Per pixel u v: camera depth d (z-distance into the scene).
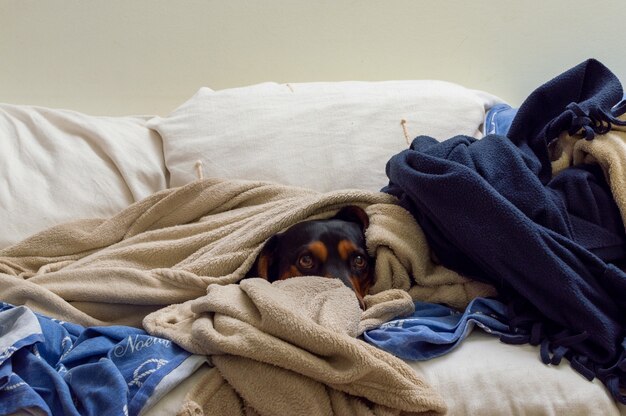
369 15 1.50
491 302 0.90
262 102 1.31
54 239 1.10
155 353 0.78
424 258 0.99
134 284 0.98
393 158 1.03
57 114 1.27
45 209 1.16
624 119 1.03
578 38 1.57
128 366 0.76
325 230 1.00
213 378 0.76
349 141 1.28
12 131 1.23
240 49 1.49
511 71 1.58
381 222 0.99
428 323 0.86
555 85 1.08
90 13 1.41
